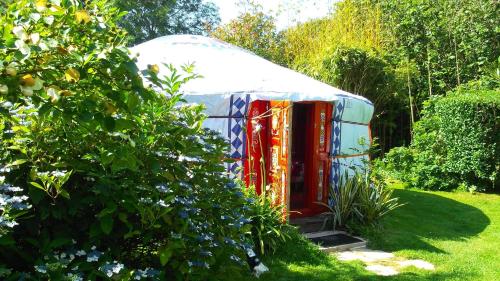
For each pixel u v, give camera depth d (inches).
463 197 371.9
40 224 98.5
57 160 97.1
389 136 535.2
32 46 71.4
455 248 239.1
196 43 319.6
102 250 103.6
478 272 203.0
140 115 104.0
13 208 86.1
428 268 209.2
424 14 509.0
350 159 313.3
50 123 96.4
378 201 265.3
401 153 437.4
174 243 99.5
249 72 277.4
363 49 453.4
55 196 90.2
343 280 187.0
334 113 294.8
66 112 77.7
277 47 604.1
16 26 77.0
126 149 91.4
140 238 109.8
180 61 289.6
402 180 426.0
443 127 402.9
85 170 97.6
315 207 289.7
